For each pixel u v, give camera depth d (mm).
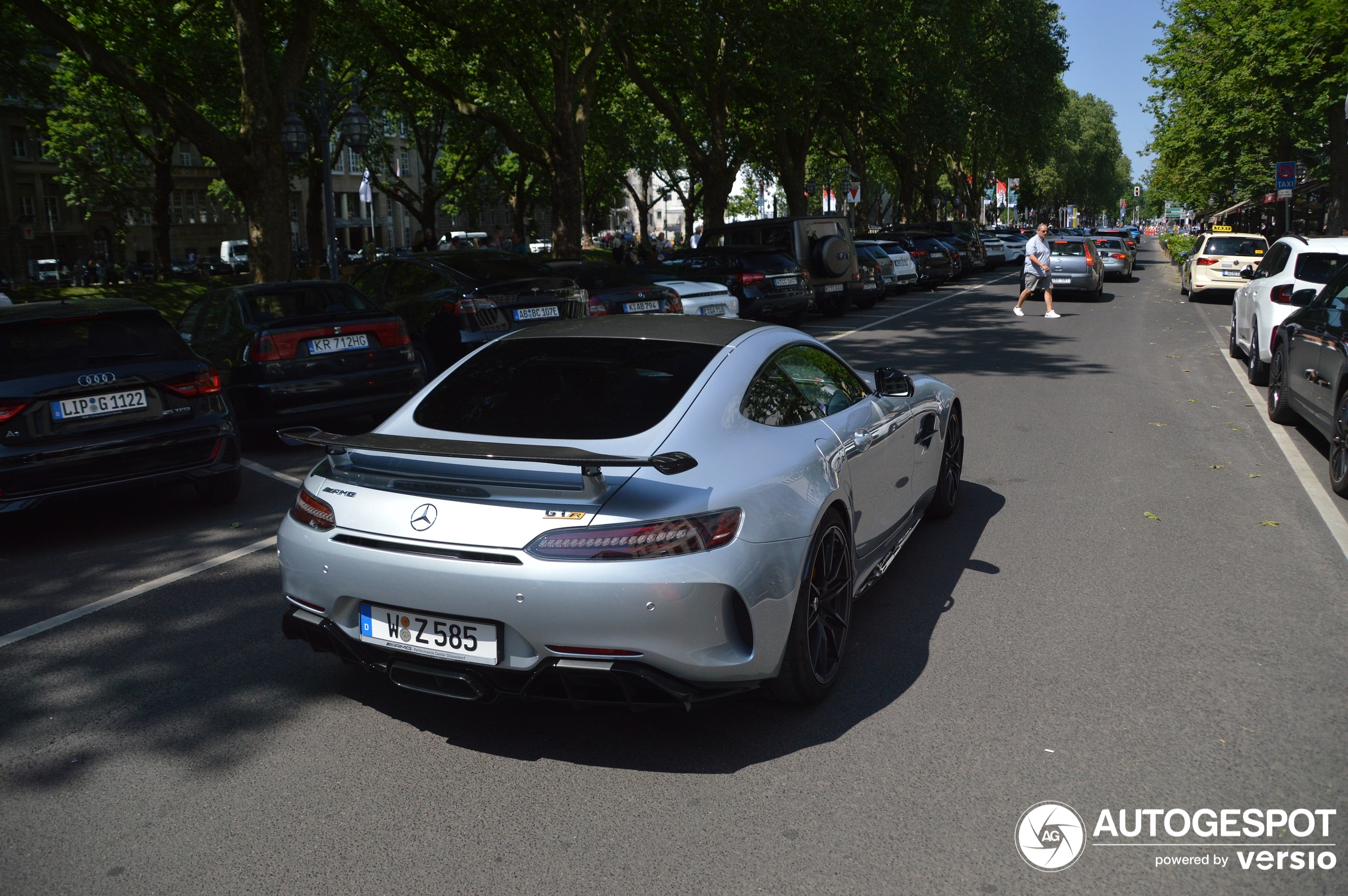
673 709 3771
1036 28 53906
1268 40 25953
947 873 2734
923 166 55562
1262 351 10820
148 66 23938
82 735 3676
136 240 61000
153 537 6402
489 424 3607
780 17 26250
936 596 4891
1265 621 4488
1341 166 26094
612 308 12641
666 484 3193
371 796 3201
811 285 18984
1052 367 13164
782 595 3361
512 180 52250
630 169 57875
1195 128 36250
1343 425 6660
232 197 58531
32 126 29781
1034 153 62156
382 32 22266
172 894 2717
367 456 3549
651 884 2705
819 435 3990
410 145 47094
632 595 3020
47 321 6199
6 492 5879
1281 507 6391
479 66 23906
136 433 6273
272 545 6148
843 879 2715
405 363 9211
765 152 35219
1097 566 5281
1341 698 3717
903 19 36625
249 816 3100
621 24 23016
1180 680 3900
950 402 5977
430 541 3160
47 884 2771
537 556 3051
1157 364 13305
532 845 2904
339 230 70625
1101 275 25438
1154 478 7195
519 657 3146
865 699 3807
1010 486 7020
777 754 3404
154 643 4586
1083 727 3537
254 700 3943
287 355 8648
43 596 5301
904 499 5062
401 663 3311
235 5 15664
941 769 3281
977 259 36156
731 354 3920
